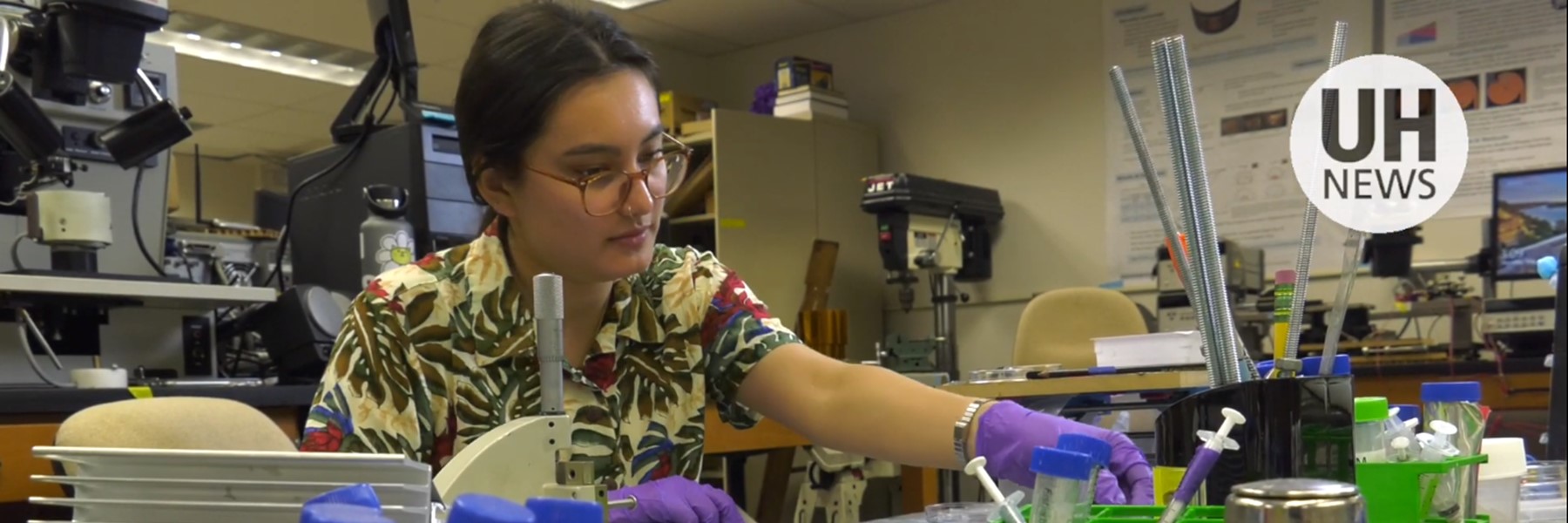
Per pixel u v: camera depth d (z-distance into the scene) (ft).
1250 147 13.58
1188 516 2.14
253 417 3.88
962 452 3.20
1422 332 12.13
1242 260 11.62
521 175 3.31
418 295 3.55
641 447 3.72
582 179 3.24
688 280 3.91
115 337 7.25
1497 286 11.59
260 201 11.00
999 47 15.52
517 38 3.26
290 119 19.92
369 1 8.55
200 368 7.69
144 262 7.49
